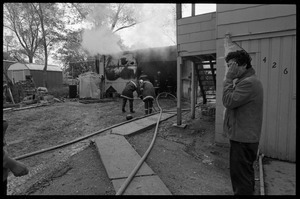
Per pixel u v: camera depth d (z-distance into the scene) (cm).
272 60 388
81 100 1302
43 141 551
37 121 775
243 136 221
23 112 929
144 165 329
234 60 232
